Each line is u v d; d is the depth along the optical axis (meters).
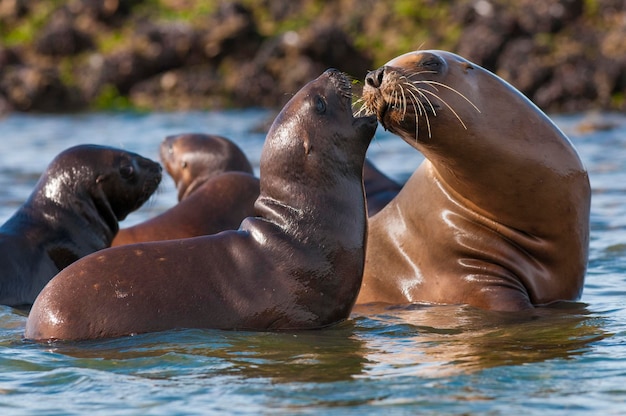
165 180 75.75
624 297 39.62
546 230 38.72
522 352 30.39
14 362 29.75
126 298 32.22
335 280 33.50
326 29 152.12
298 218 33.66
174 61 156.88
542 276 39.03
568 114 130.38
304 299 33.16
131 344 31.20
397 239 40.72
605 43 142.00
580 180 38.75
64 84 154.62
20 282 41.34
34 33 164.00
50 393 27.06
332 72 35.09
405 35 153.25
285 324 33.06
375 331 33.59
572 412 24.45
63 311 32.12
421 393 26.08
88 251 44.19
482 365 28.78
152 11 167.25
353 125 34.56
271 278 33.03
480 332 33.44
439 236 39.53
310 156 33.97
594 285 42.12
